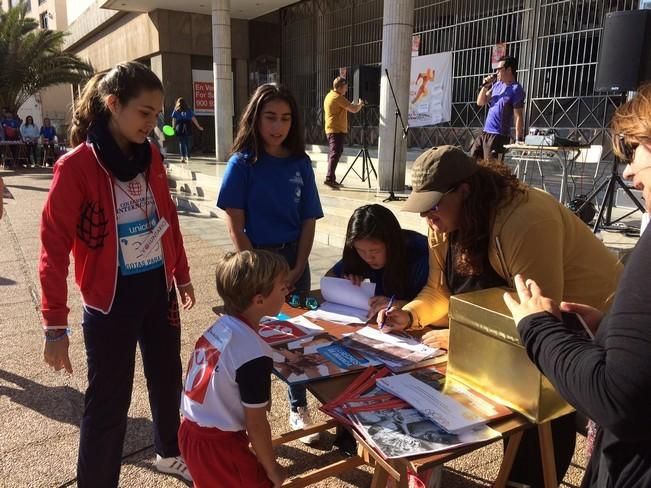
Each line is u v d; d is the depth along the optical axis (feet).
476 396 5.29
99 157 6.41
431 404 5.13
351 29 44.01
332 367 6.11
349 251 8.37
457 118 35.32
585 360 3.47
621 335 3.15
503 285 6.27
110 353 6.87
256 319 5.87
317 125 49.21
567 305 4.89
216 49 41.04
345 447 8.70
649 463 3.40
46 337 6.45
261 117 8.41
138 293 6.97
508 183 5.85
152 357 7.68
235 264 5.71
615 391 3.13
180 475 8.20
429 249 7.36
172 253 7.43
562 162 19.88
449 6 35.22
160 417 7.95
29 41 70.59
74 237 6.54
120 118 6.25
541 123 30.07
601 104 27.09
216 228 26.53
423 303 7.26
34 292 16.66
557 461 6.97
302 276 9.34
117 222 6.67
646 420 3.13
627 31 14.61
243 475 5.79
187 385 5.90
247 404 5.49
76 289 16.71
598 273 6.16
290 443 9.05
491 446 8.97
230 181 8.55
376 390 5.56
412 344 6.72
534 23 29.94
